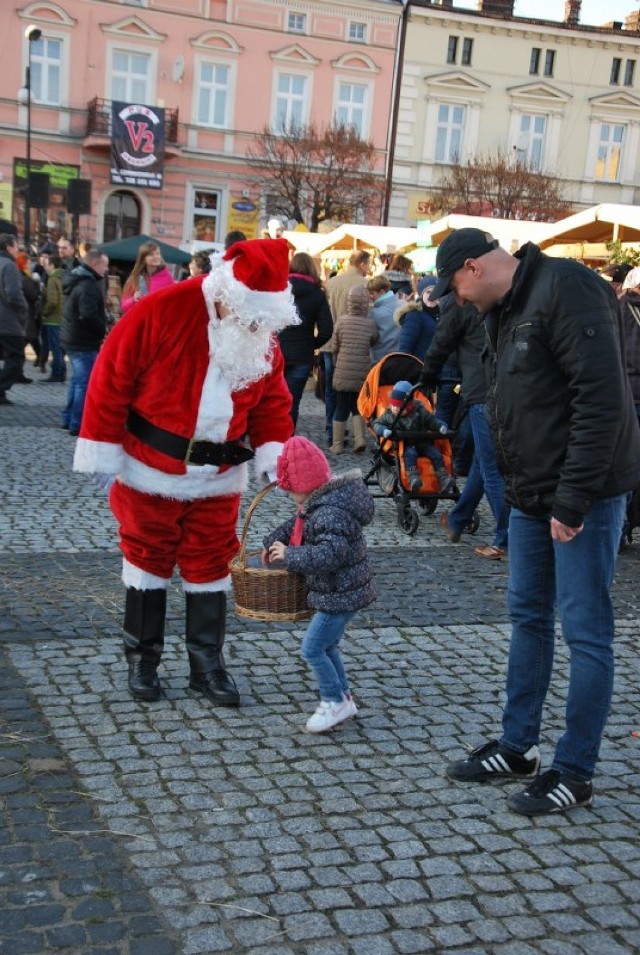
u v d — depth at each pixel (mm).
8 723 3682
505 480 3354
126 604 4004
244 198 33875
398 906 2734
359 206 32469
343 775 3471
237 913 2652
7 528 6449
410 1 34250
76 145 32125
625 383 3066
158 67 32531
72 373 9969
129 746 3572
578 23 36531
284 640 4727
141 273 9742
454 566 6316
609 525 3176
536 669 3467
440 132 35656
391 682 4344
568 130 36625
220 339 3619
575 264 3104
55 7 31188
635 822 3275
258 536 6766
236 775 3416
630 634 5184
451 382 7781
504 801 3361
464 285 3211
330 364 10766
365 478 7672
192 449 3736
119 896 2691
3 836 2943
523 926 2682
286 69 33781
